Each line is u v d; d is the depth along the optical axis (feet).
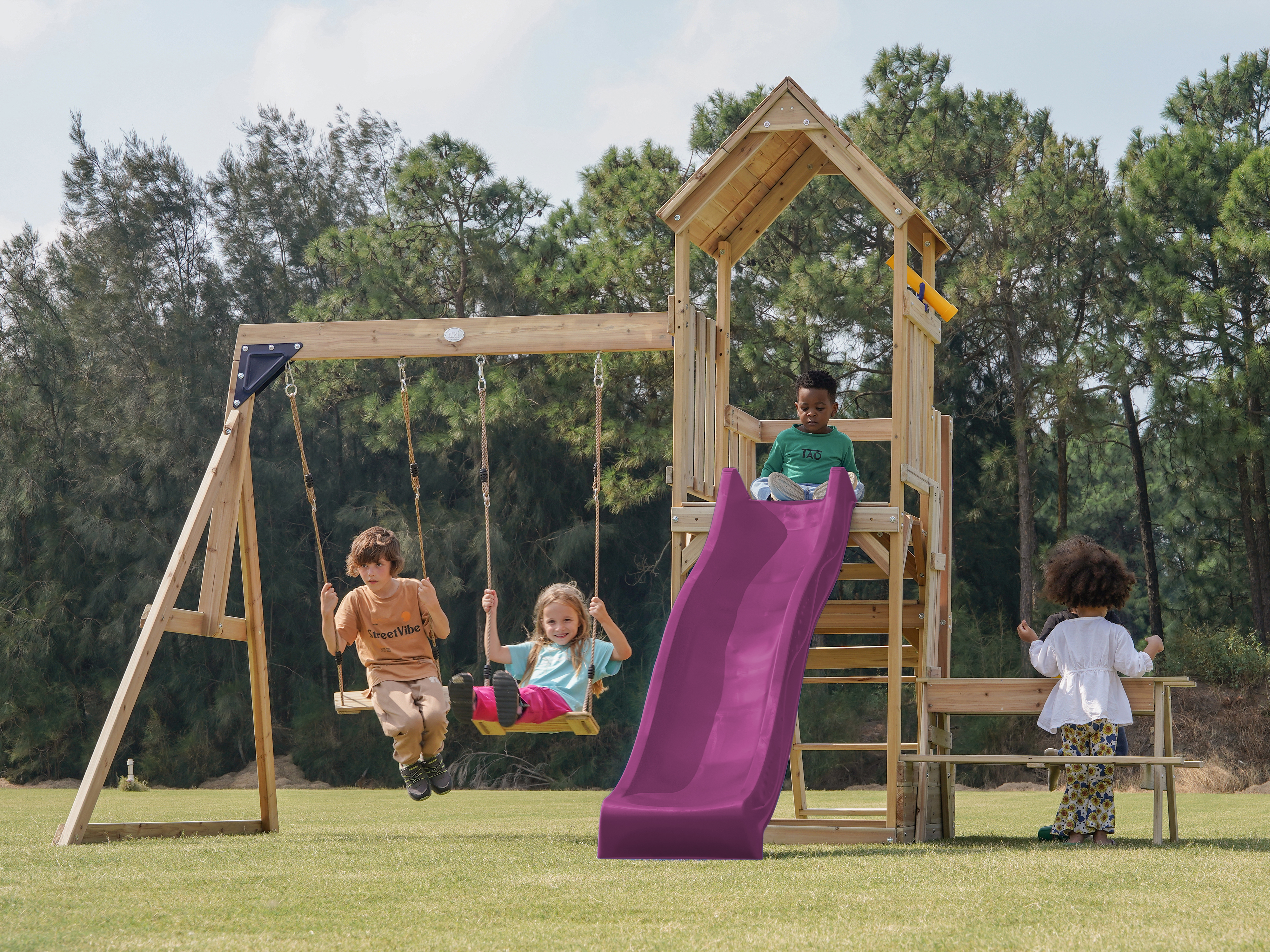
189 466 92.12
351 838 19.08
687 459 22.33
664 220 23.00
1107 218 73.10
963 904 9.47
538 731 19.35
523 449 83.51
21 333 101.65
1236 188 66.59
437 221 80.23
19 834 21.27
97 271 100.73
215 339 99.66
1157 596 78.28
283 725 90.74
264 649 22.17
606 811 14.01
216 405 94.89
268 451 96.73
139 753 89.30
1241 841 16.76
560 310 74.08
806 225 76.89
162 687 87.81
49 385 98.99
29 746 87.15
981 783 72.23
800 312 68.18
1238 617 78.89
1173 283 66.54
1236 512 77.10
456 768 82.69
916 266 74.28
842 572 24.91
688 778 14.98
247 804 38.96
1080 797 16.92
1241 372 65.05
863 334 70.95
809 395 24.12
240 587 90.68
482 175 79.36
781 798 41.63
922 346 23.15
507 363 78.54
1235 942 7.87
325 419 95.55
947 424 25.59
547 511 85.71
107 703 89.15
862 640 81.51
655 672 16.63
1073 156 76.28
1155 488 111.14
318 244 80.94
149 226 101.45
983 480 80.07
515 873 11.91
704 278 73.26
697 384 23.67
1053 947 7.68
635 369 71.26
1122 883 10.73
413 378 82.84
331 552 93.50
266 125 107.14
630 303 73.15
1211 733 67.15
